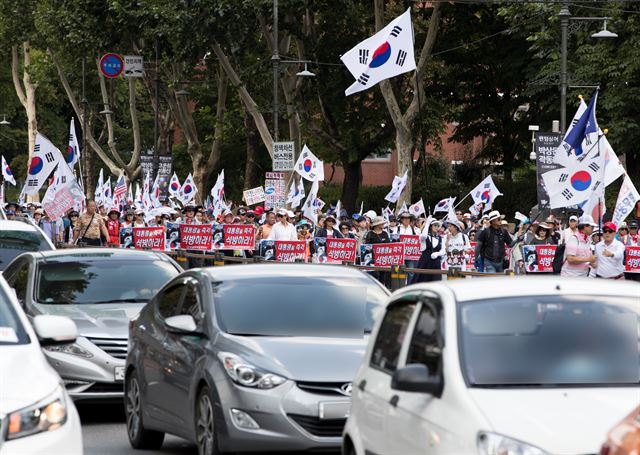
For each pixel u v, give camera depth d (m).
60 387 15.41
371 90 117.94
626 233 59.75
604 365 15.12
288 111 108.75
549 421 13.42
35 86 159.88
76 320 28.70
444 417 14.12
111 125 142.62
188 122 125.00
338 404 20.56
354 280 24.28
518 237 59.72
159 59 118.62
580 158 54.47
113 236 70.12
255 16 101.06
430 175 137.62
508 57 116.44
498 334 15.22
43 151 73.12
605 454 10.80
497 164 134.25
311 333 22.41
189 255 61.34
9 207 75.00
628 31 89.38
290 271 24.19
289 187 100.62
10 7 143.75
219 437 20.75
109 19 117.19
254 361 20.94
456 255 60.06
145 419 24.36
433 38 98.75
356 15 108.88
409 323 16.45
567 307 15.86
